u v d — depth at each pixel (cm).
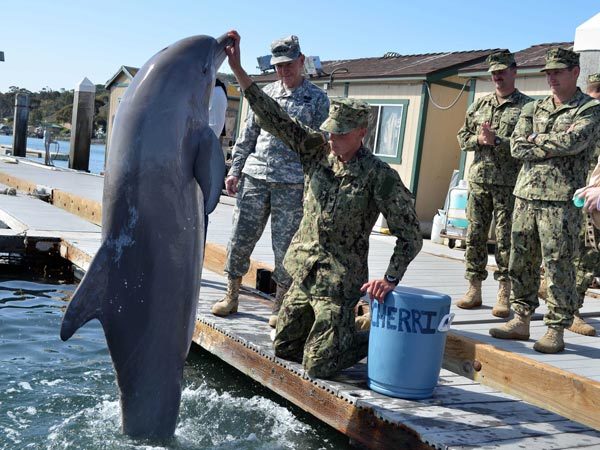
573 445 444
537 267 600
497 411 492
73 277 1041
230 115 2209
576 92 566
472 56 1507
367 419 480
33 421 487
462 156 1305
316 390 523
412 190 1440
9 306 827
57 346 671
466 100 1481
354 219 502
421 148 1435
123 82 2423
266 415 546
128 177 413
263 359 577
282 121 509
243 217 636
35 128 7062
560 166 557
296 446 494
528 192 569
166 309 426
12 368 598
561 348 577
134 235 413
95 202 1388
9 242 1070
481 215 691
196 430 501
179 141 416
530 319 666
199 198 432
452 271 980
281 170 600
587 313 748
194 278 435
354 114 482
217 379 634
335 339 515
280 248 610
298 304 546
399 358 492
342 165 502
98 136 6003
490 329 617
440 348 499
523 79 1241
